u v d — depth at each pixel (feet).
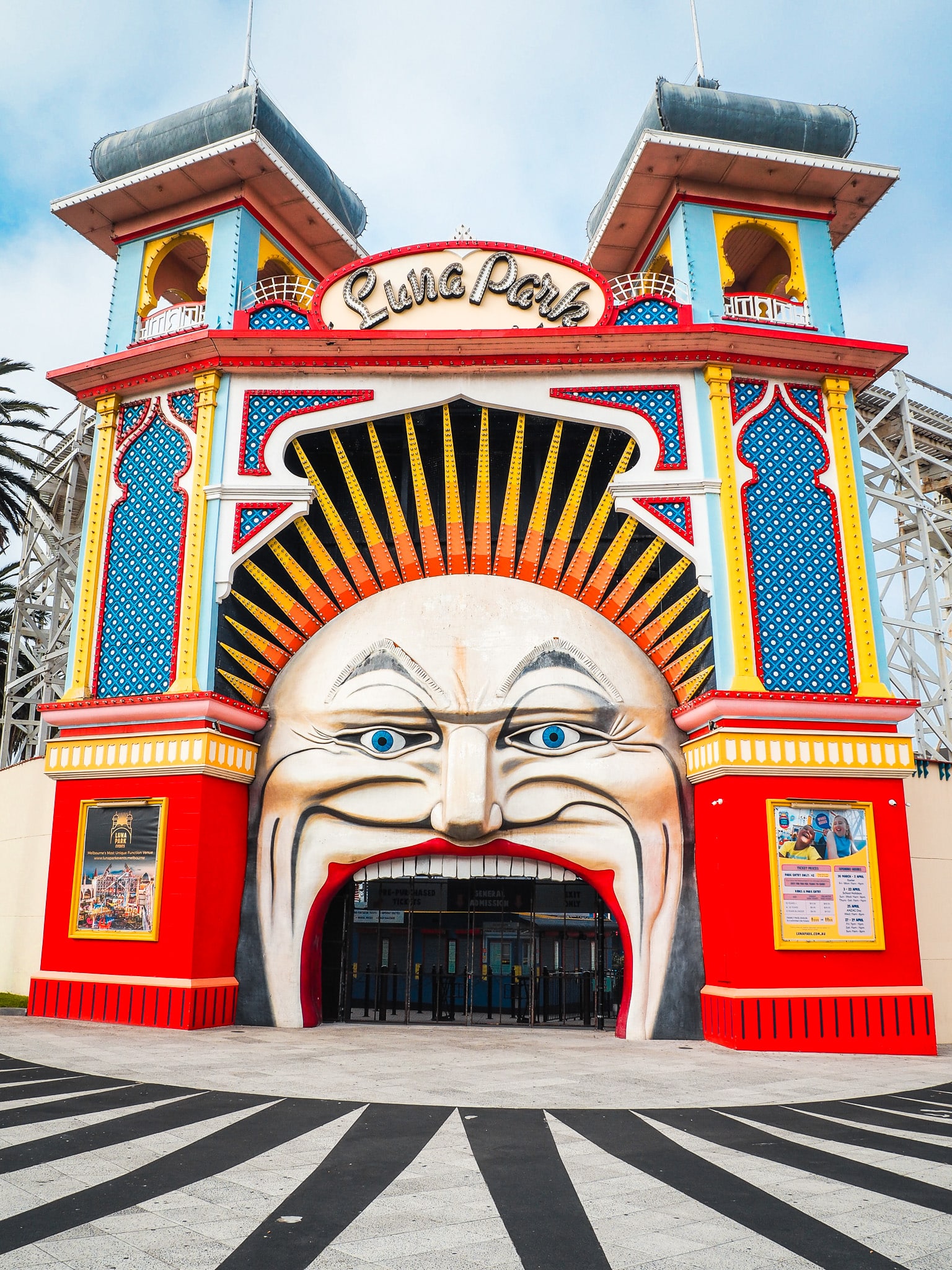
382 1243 21.52
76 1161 28.09
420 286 71.72
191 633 65.57
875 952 59.00
